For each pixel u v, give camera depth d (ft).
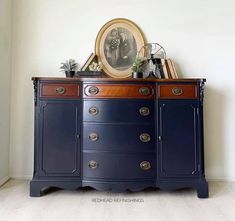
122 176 7.86
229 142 9.48
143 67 9.40
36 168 7.93
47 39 9.60
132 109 7.89
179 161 7.93
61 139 7.95
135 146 7.88
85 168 7.94
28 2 9.59
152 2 9.56
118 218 6.46
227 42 9.53
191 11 9.55
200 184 7.86
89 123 7.94
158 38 9.55
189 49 9.53
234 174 9.45
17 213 6.72
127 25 9.55
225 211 6.88
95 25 9.61
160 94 7.99
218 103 9.52
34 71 9.60
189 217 6.52
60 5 9.60
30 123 9.55
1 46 8.73
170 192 8.38
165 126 7.97
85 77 8.61
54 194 8.14
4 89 9.04
